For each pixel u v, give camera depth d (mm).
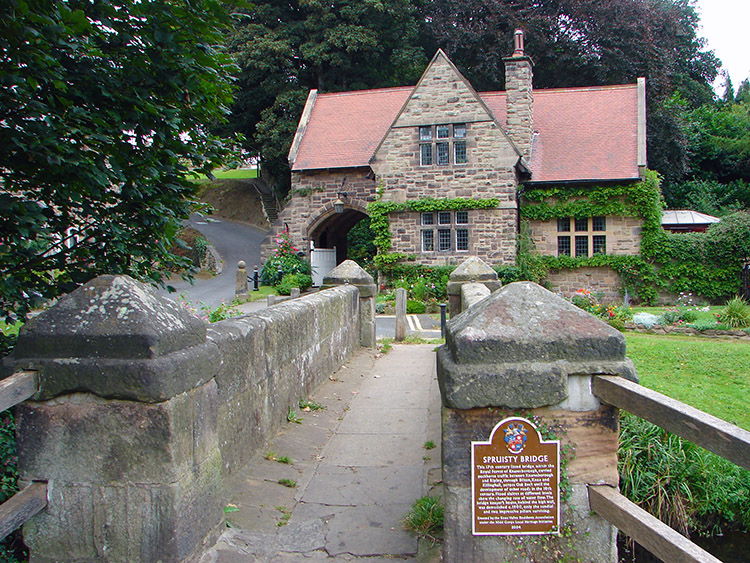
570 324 2641
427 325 16297
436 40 33500
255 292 23719
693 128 38219
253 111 36000
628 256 21938
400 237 23000
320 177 25641
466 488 2668
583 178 21906
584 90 25844
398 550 3270
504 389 2596
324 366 7508
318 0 31828
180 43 3936
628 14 31641
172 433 2619
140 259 4398
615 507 2449
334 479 4453
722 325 13125
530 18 31750
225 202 44281
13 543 3266
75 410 2643
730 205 34625
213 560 2928
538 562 2646
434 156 22578
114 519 2643
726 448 1874
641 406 2297
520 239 22547
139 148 4047
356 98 28266
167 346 2664
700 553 2020
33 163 3633
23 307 3744
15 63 3203
